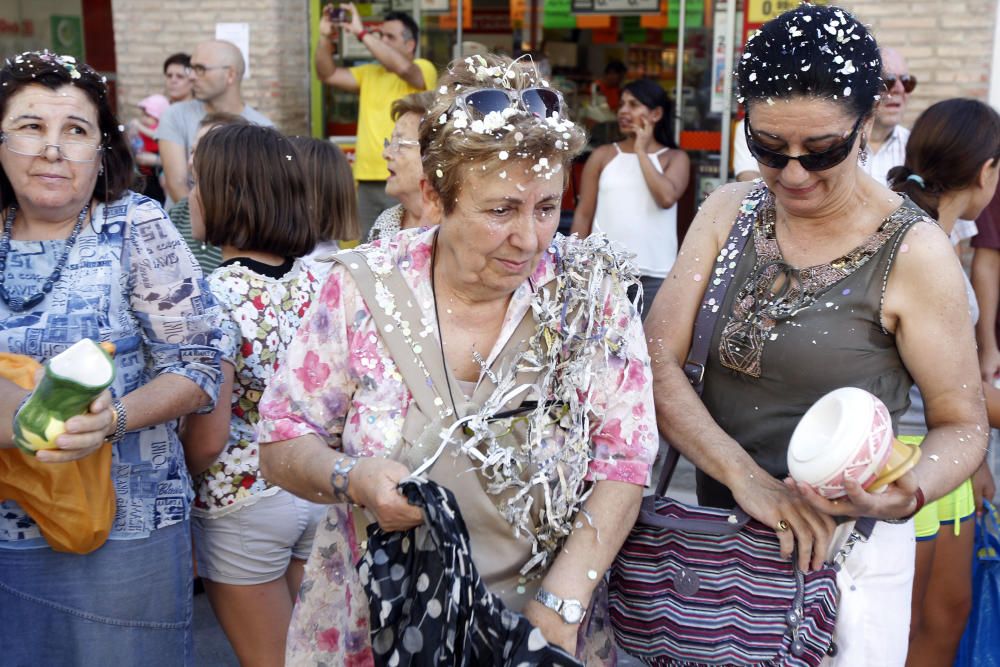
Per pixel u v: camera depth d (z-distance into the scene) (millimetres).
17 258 2406
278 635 2932
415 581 1807
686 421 2193
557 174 1802
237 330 2750
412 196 3623
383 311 1957
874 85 1990
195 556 3043
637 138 6266
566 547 1938
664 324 2314
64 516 2303
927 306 2039
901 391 2146
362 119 7312
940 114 2963
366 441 1950
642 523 2162
